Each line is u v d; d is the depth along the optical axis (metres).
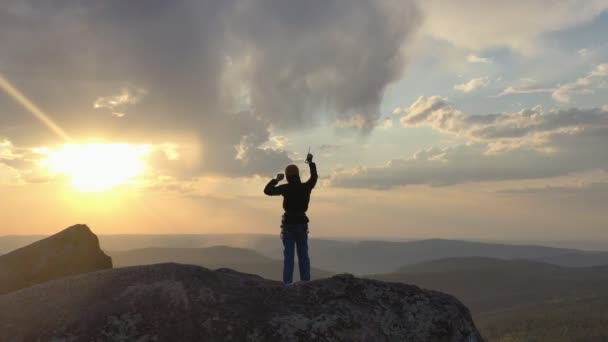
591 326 100.25
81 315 5.50
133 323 5.45
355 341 6.04
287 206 8.90
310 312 6.26
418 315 6.69
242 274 7.12
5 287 10.23
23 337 5.22
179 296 5.86
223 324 5.62
